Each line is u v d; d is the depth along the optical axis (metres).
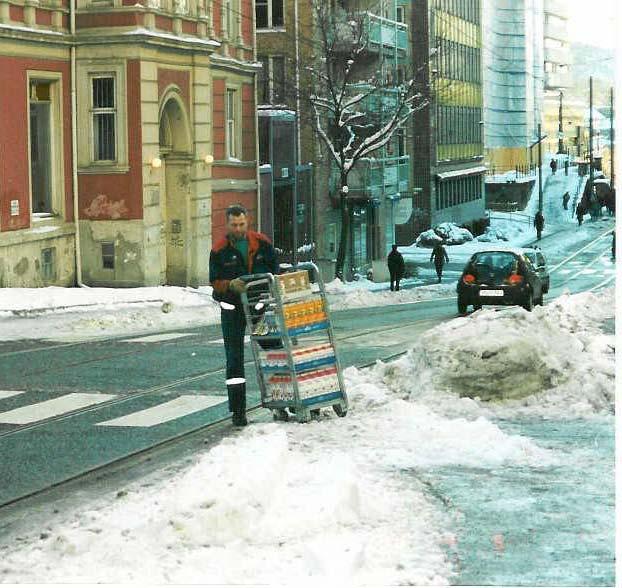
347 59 60.97
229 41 50.12
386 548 8.69
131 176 40.31
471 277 36.69
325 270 61.66
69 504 10.80
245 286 13.95
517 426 13.71
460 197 107.81
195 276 45.09
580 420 14.02
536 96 171.62
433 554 8.57
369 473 11.15
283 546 8.77
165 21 42.22
